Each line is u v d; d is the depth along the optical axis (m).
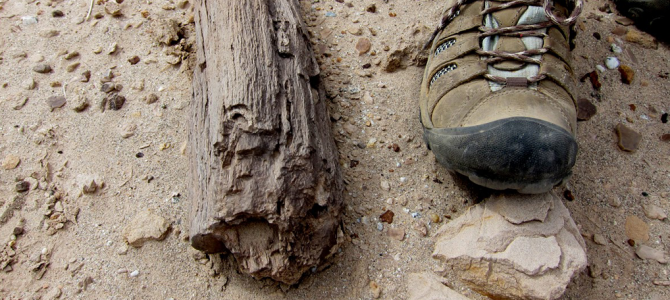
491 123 0.41
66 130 0.51
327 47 0.56
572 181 0.48
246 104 0.41
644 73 0.55
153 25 0.57
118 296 0.42
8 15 0.58
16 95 0.53
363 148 0.50
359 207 0.46
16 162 0.49
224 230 0.40
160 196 0.47
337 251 0.44
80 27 0.57
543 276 0.41
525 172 0.40
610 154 0.50
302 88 0.44
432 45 0.52
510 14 0.47
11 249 0.44
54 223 0.45
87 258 0.44
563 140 0.40
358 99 0.53
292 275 0.41
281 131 0.41
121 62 0.55
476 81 0.45
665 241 0.46
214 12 0.48
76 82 0.53
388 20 0.58
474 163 0.41
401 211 0.46
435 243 0.45
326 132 0.46
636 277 0.44
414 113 0.52
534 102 0.42
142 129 0.50
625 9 0.59
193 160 0.44
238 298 0.42
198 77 0.47
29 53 0.55
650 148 0.50
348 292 0.43
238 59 0.43
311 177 0.41
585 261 0.42
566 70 0.45
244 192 0.40
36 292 0.43
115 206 0.46
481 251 0.42
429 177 0.48
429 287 0.43
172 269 0.44
